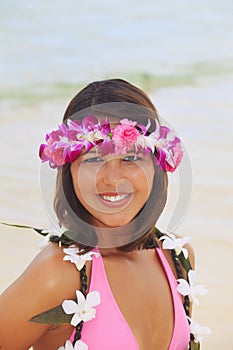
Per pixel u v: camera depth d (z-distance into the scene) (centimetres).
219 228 479
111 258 159
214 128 684
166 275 167
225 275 416
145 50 941
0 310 151
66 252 152
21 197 530
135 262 163
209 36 974
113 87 157
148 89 816
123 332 151
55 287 150
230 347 337
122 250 160
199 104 754
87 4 1067
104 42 963
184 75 861
